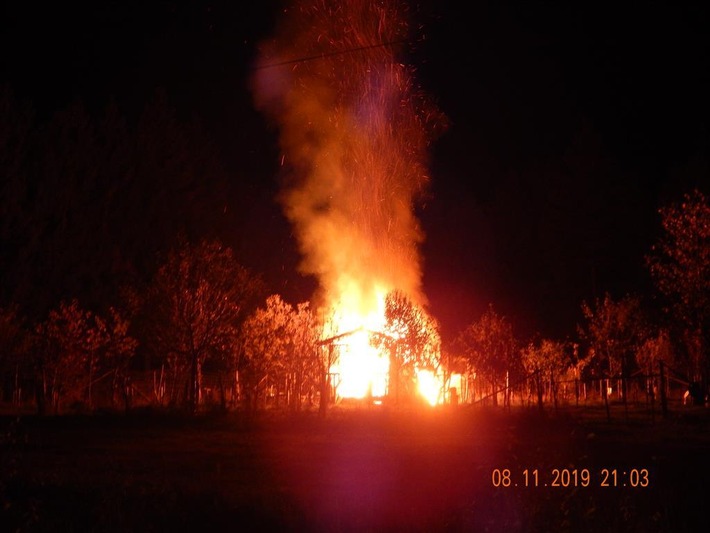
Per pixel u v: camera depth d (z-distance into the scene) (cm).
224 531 895
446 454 1475
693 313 2289
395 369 2486
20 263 3747
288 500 1028
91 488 1099
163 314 2608
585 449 1456
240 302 2888
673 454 1436
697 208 2311
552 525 860
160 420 2095
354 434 1839
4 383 2928
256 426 1970
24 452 1510
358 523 913
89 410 2459
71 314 2714
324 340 2511
